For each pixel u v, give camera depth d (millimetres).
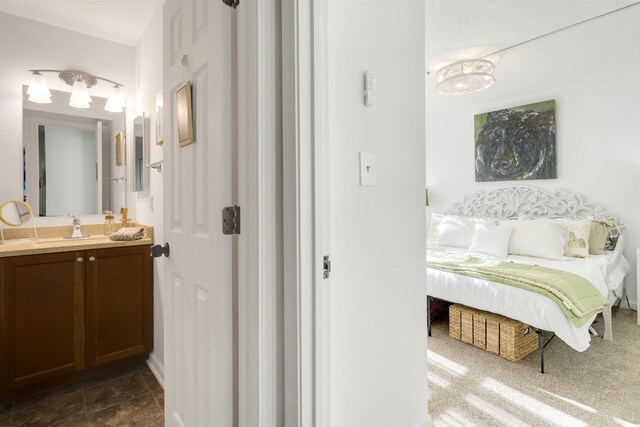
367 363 1211
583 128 3338
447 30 2324
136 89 2619
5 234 2150
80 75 2398
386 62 1274
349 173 1141
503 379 2027
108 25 2332
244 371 971
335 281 1099
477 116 4062
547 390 1905
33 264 1837
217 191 1029
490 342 2357
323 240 987
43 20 2268
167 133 1452
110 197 2588
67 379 2000
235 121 1022
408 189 1375
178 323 1357
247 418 968
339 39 1109
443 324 2928
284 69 916
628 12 2119
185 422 1290
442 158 4453
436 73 3037
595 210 3248
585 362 2219
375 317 1240
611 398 1820
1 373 1754
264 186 917
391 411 1305
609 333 2557
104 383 2012
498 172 3881
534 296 2057
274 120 931
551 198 3508
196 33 1182
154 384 2014
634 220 3096
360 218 1180
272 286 936
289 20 898
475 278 2391
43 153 2314
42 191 2312
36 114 2287
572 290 2049
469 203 4172
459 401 1812
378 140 1243
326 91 995
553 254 2877
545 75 3164
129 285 2154
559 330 1920
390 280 1299
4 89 2166
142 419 1695
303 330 899
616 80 3145
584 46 2580
